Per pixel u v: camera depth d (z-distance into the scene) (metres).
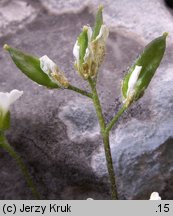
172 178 0.05
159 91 0.05
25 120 0.05
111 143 0.05
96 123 0.05
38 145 0.05
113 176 0.05
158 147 0.05
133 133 0.05
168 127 0.05
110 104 0.05
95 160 0.05
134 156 0.05
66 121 0.05
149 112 0.05
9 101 0.05
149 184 0.05
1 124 0.05
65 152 0.05
